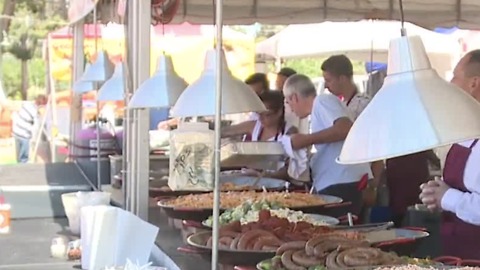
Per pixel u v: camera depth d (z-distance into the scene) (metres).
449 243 3.40
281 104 5.49
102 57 5.49
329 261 2.36
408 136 1.69
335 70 4.96
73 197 3.94
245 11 6.94
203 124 2.99
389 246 2.63
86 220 2.95
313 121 4.68
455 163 3.28
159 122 6.17
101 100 4.51
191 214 3.34
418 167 4.93
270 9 6.99
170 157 3.02
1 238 3.85
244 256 2.52
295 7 7.06
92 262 2.87
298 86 5.01
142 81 3.61
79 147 6.23
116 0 4.88
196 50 7.91
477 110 1.73
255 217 3.07
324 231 2.81
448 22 7.10
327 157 4.53
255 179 4.55
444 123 1.68
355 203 4.54
